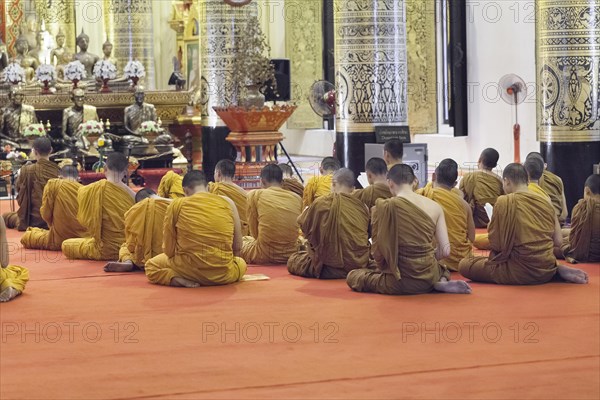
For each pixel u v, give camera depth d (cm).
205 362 615
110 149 1731
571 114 1311
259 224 977
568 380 572
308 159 2425
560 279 852
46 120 1928
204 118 1769
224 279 866
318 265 890
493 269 848
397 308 759
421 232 802
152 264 875
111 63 1955
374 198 937
